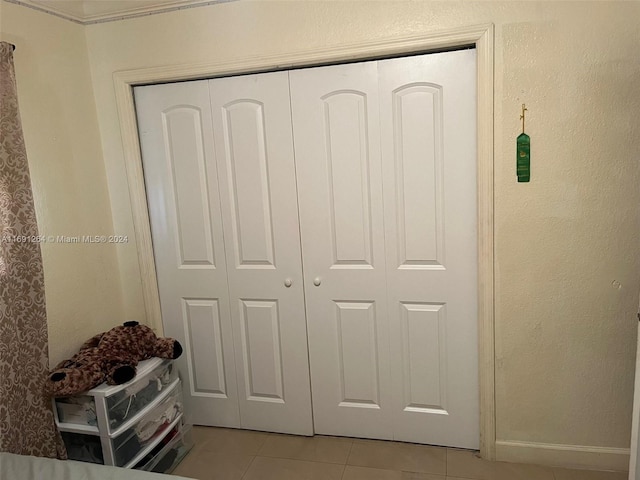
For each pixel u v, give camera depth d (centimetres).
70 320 200
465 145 188
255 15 195
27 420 171
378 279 207
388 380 215
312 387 225
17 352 166
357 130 198
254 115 207
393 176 197
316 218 209
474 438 210
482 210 185
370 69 192
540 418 197
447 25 178
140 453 189
